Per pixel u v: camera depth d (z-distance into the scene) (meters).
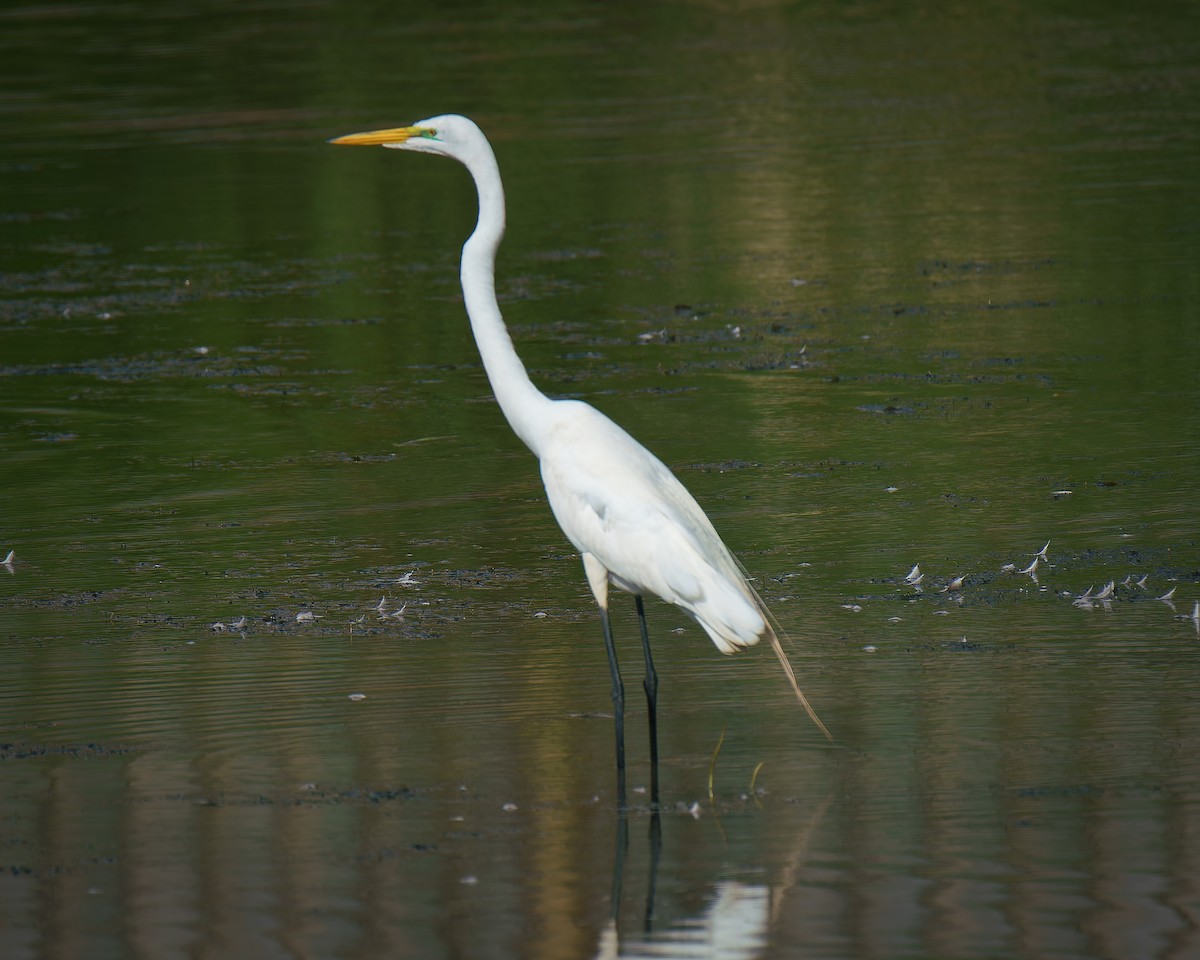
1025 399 16.12
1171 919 6.79
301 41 46.31
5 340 20.20
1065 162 28.31
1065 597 10.78
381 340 19.72
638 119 34.16
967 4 50.22
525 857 7.53
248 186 29.64
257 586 11.68
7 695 9.59
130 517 13.55
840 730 8.82
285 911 7.08
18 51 46.44
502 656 10.12
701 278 22.16
